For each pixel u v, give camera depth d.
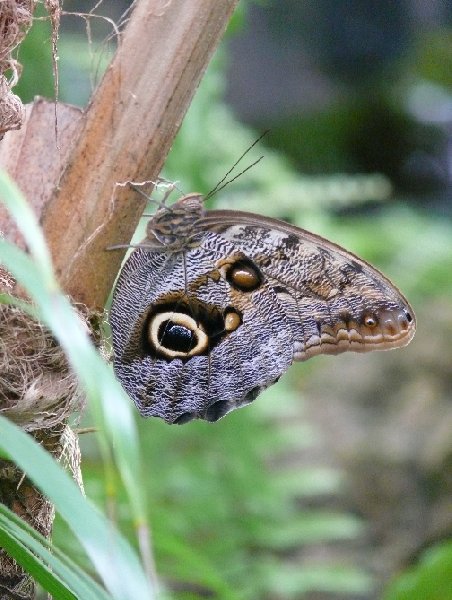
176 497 0.92
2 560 0.65
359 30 2.22
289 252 0.71
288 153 2.16
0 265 0.64
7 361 0.63
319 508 1.16
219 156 0.97
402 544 1.14
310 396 1.25
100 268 0.65
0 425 0.52
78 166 0.65
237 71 2.22
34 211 0.65
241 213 0.71
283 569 0.91
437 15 2.21
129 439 0.48
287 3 2.20
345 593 1.09
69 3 1.09
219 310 0.71
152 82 0.64
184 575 0.77
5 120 0.64
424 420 1.21
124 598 0.48
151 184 0.65
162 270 0.70
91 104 0.65
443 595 0.75
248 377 0.72
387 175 2.19
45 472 0.51
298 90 2.24
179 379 0.71
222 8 0.64
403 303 0.71
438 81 2.22
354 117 2.18
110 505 0.52
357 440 1.20
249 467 0.93
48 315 0.48
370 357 1.29
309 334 0.72
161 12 0.64
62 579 0.60
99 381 0.48
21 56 0.79
